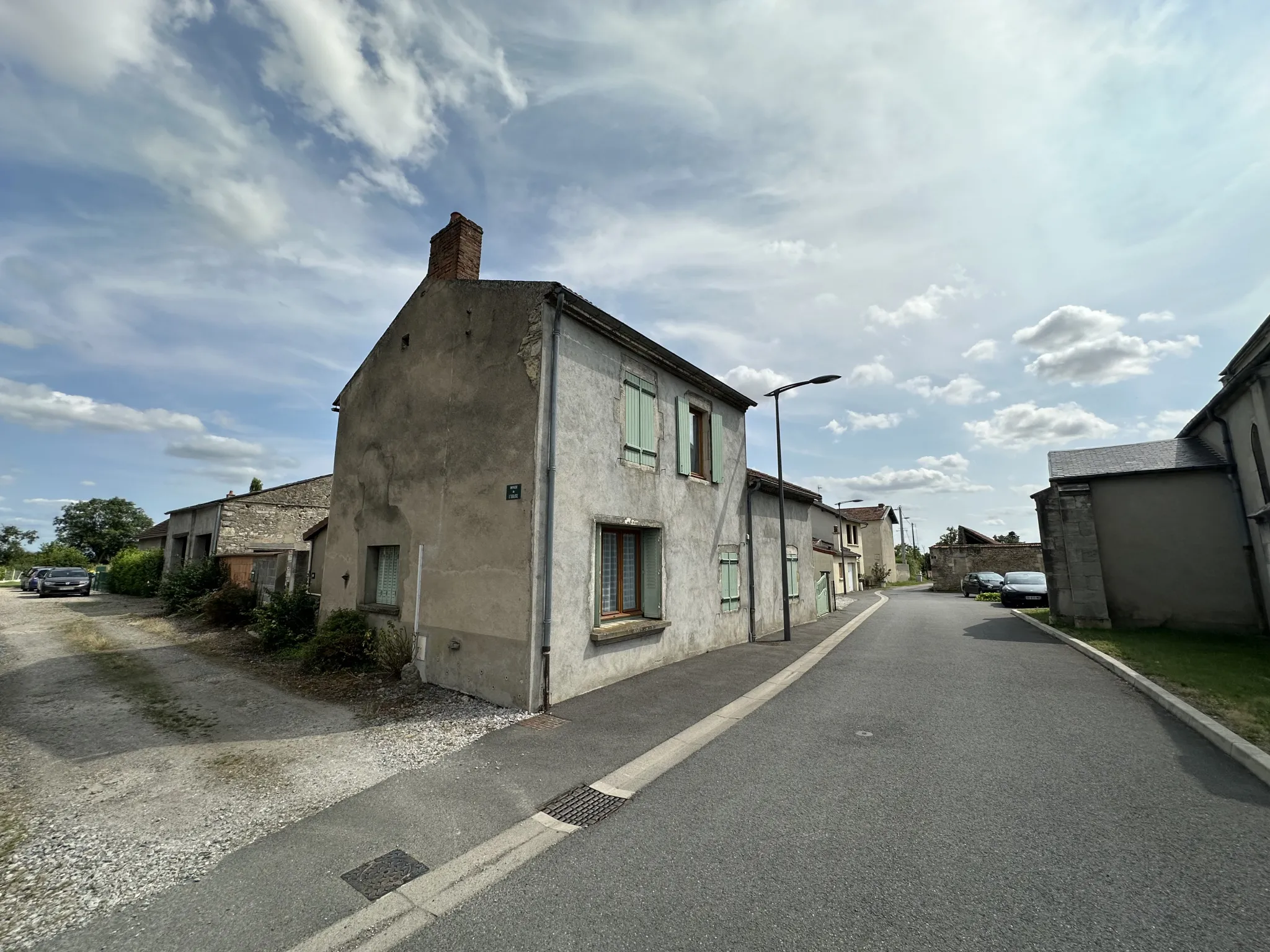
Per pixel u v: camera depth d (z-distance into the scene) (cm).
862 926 274
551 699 673
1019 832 360
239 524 2092
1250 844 341
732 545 1166
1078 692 705
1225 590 1105
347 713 668
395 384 918
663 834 372
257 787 466
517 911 296
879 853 340
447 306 835
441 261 896
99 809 428
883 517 4438
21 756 541
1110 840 348
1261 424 970
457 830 388
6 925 291
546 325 718
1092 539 1209
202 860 355
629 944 267
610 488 805
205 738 589
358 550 952
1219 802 396
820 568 2005
